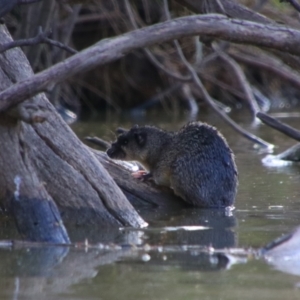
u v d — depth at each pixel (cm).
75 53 1071
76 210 1117
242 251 914
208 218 1181
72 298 720
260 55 2545
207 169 1312
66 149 1128
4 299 718
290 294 730
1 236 1034
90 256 897
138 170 1459
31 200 987
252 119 2858
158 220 1170
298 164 1828
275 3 2331
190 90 3294
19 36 2170
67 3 1224
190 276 799
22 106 966
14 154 992
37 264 852
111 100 3272
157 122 2725
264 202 1321
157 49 3012
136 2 2806
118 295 728
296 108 3372
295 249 907
